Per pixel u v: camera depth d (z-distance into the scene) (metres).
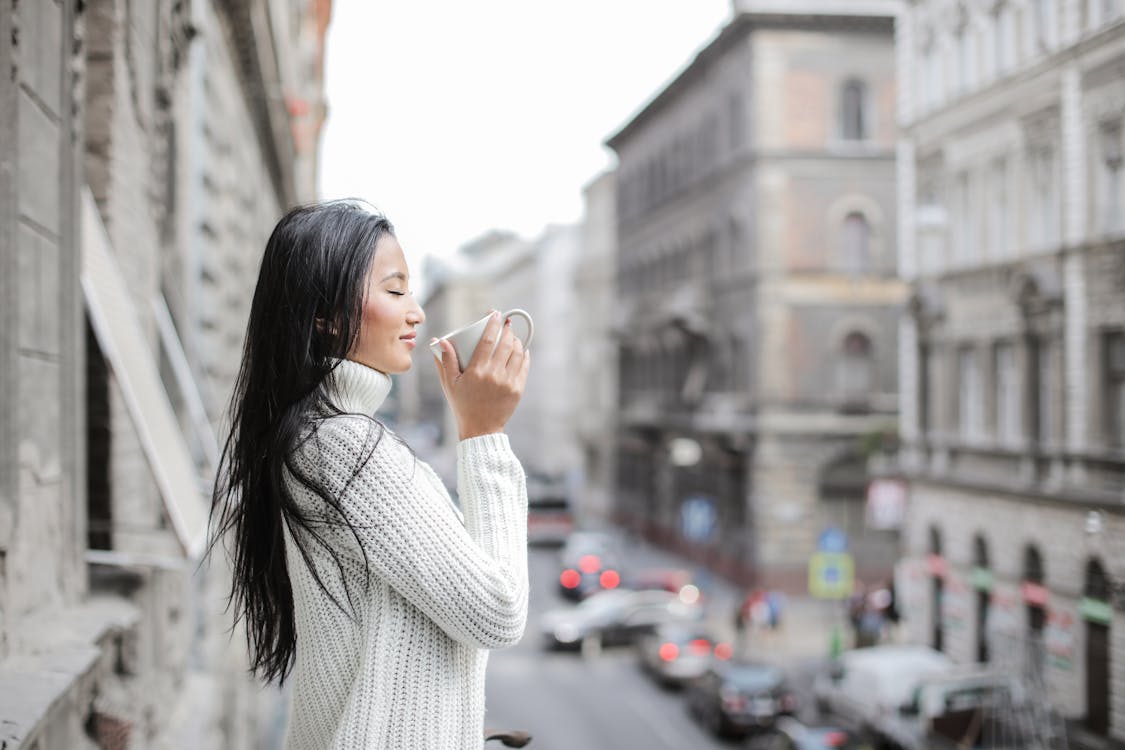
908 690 12.86
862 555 31.45
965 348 11.40
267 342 1.88
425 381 110.06
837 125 31.66
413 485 1.79
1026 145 8.39
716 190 35.00
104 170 5.05
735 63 33.06
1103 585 6.84
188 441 7.26
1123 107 6.65
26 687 2.72
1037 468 8.86
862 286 31.50
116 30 5.07
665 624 26.03
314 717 1.89
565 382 65.12
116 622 3.84
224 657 8.69
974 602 11.34
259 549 1.95
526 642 29.06
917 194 12.17
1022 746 7.46
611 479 52.25
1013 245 9.15
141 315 5.93
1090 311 7.70
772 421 31.36
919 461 13.37
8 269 3.15
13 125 3.17
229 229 12.05
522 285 79.50
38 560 3.56
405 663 1.81
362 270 1.88
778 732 16.80
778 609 26.14
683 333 37.47
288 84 17.66
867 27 31.58
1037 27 7.90
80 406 4.07
